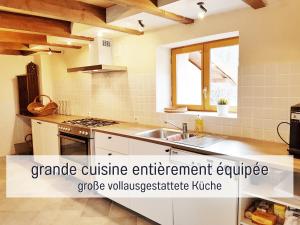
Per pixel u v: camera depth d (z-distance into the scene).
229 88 2.62
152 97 2.99
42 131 3.84
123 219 2.49
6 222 2.46
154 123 3.01
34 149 4.16
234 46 2.53
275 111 2.05
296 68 1.91
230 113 2.60
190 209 2.03
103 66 2.99
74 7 2.28
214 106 2.75
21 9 2.00
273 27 1.99
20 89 4.75
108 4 2.41
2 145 4.73
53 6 2.15
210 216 1.90
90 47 3.36
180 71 3.02
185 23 2.51
